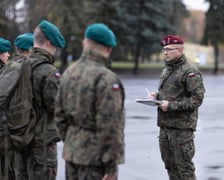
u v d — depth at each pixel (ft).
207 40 182.91
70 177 13.56
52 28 17.31
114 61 220.84
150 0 158.30
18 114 17.22
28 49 18.94
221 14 177.27
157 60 279.69
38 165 17.65
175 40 19.84
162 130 20.56
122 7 158.92
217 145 36.63
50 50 17.47
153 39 158.81
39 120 17.48
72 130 13.39
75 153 13.11
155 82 122.72
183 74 19.77
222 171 28.32
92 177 12.96
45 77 17.10
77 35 147.02
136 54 167.84
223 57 336.29
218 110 61.98
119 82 12.96
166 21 162.20
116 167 12.79
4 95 17.22
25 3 166.91
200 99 19.61
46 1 153.69
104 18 157.79
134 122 48.52
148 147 34.94
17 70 17.42
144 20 158.71
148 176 26.73
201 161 30.91
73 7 146.92
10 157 18.26
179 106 19.61
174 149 20.21
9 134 17.37
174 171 20.65
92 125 12.98
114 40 13.50
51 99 17.10
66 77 13.61
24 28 164.45
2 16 163.32
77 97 13.12
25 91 17.17
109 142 12.57
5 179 18.06
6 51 21.39
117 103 12.70
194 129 20.20
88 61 13.25
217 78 157.17
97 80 12.85
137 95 81.20
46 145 17.54
